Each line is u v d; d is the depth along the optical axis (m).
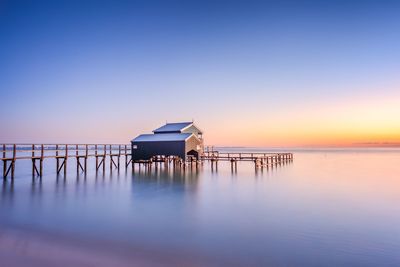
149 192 20.42
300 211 14.84
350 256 8.95
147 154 35.25
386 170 38.34
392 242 10.21
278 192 20.67
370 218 13.50
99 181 25.97
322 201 17.52
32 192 19.98
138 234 11.01
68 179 27.03
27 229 11.56
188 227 11.95
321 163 52.62
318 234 11.09
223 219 13.21
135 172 33.81
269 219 13.25
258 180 27.39
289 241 10.27
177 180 27.11
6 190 20.64
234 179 27.98
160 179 27.75
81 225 12.16
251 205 16.30
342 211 14.89
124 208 15.38
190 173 33.09
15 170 35.97
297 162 55.72
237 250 9.45
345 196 19.23
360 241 10.30
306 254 9.11
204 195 19.38
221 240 10.37
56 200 17.34
